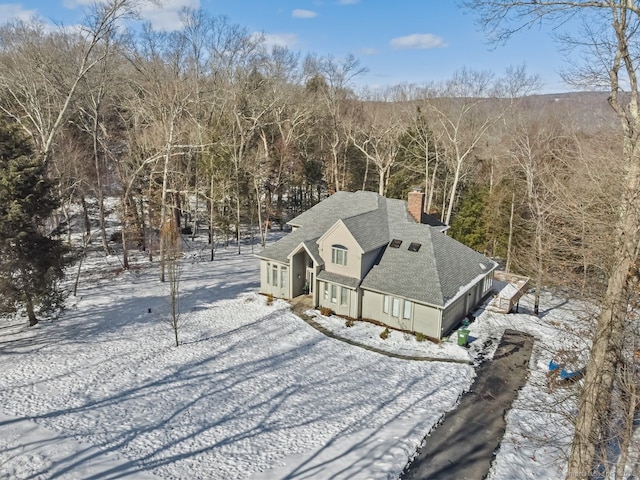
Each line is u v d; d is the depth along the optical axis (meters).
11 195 21.09
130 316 26.00
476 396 18.89
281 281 29.53
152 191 39.47
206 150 40.72
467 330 23.50
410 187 52.66
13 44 37.44
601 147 21.72
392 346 23.38
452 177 51.25
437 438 16.00
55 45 37.19
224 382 19.45
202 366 20.75
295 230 32.00
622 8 9.62
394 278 25.58
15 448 14.05
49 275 23.02
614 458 14.36
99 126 42.56
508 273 34.47
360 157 59.31
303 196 58.94
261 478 13.57
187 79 43.12
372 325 25.75
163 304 27.92
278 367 20.98
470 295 27.50
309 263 29.95
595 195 17.64
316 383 19.67
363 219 28.17
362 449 15.19
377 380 20.02
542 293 32.75
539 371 20.92
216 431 15.96
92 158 45.53
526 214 37.66
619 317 10.58
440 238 28.42
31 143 23.77
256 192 45.62
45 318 25.19
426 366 21.34
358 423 16.78
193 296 29.67
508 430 16.56
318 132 59.81
